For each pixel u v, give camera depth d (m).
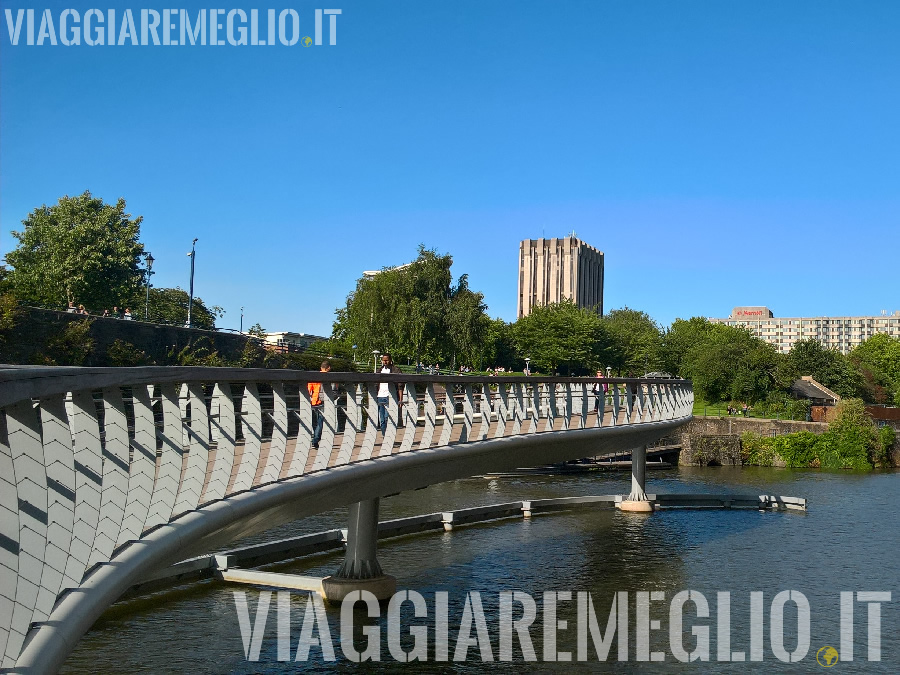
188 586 21.12
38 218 58.66
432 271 68.56
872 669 17.14
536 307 105.69
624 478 53.84
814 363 112.50
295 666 15.81
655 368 114.12
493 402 18.66
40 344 33.44
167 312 89.94
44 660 4.68
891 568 26.62
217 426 8.44
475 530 31.84
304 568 23.92
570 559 26.97
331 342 78.94
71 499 5.26
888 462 71.31
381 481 13.75
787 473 62.31
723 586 23.84
